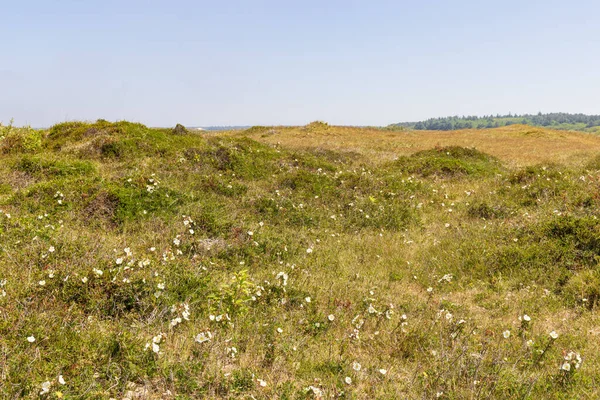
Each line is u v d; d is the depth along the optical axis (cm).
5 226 677
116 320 439
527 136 3841
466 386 381
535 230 792
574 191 1064
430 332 501
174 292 510
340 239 897
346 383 383
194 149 1447
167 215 842
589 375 406
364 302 583
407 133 4078
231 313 495
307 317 521
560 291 629
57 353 356
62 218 783
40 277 481
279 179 1273
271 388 360
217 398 345
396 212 1045
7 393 294
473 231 891
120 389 334
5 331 369
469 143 3234
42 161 1165
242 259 718
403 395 373
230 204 986
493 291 654
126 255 572
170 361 376
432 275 715
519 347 469
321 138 3288
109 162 1334
